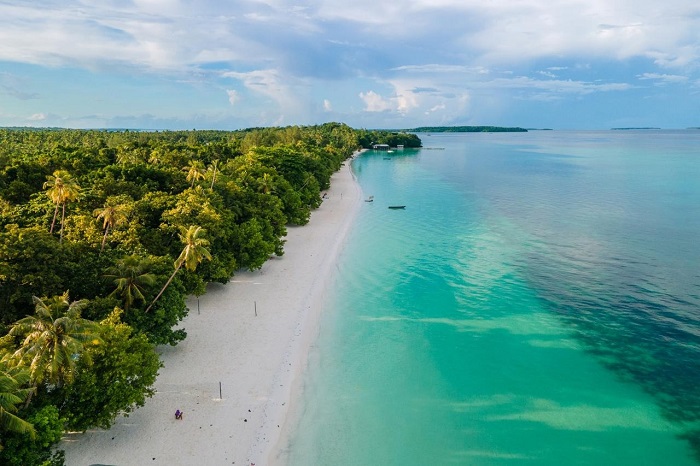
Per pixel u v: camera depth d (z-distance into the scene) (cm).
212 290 5441
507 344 4616
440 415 3550
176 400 3503
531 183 14900
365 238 8169
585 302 5594
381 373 4062
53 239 4259
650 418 3550
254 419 3378
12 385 2402
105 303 3712
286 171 10550
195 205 5425
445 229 8900
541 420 3519
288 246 7331
